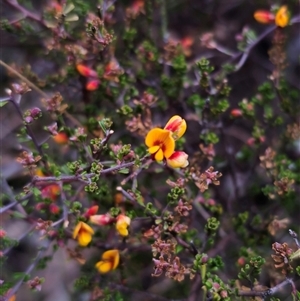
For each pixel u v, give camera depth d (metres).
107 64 0.34
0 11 0.38
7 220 0.40
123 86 0.35
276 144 0.37
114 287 0.34
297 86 0.41
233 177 0.37
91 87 0.34
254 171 0.38
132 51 0.38
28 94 0.41
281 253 0.30
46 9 0.35
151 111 0.36
